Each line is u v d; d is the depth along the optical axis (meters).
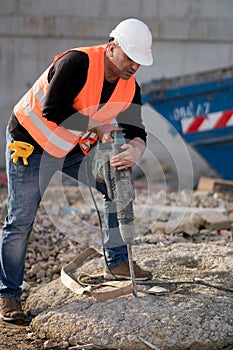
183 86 10.70
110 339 4.69
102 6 12.55
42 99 4.85
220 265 5.75
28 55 12.66
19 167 4.96
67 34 12.57
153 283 5.36
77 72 4.61
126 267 5.48
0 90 12.74
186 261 5.91
